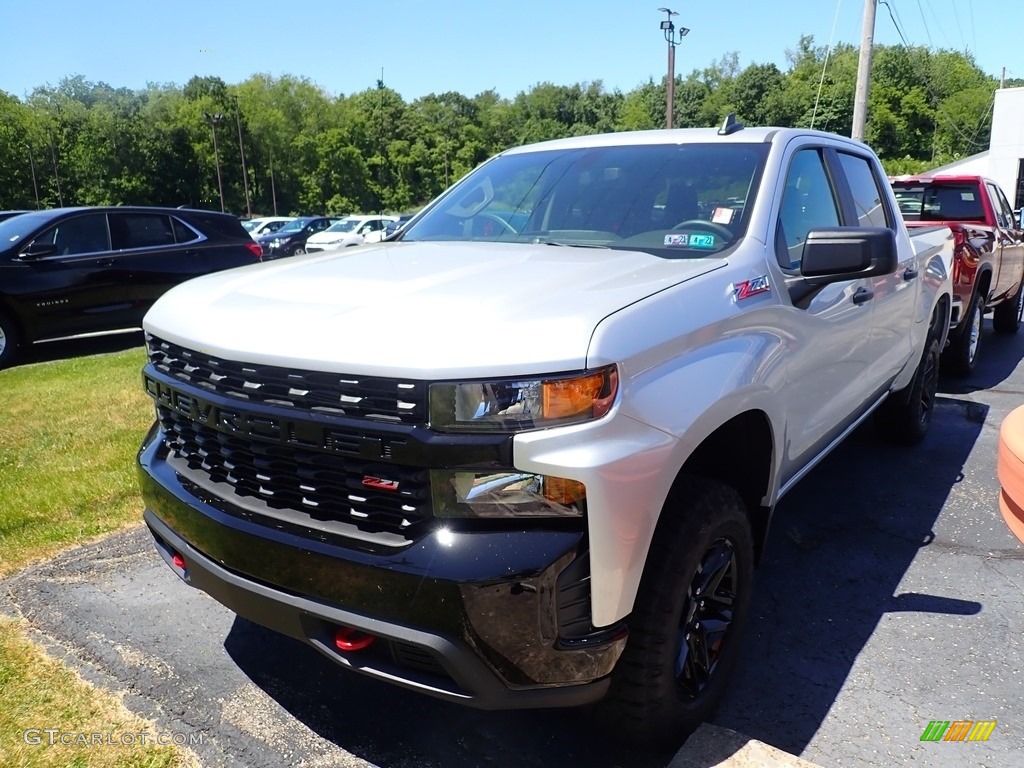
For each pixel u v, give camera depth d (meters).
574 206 3.29
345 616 2.03
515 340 1.95
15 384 7.29
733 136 3.38
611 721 2.32
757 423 2.73
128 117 84.12
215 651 3.01
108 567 3.64
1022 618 3.24
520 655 1.94
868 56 17.61
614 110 121.88
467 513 1.94
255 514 2.24
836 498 4.52
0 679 2.78
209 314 2.42
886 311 3.95
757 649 3.02
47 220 9.08
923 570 3.66
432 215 3.71
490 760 2.45
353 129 99.56
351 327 2.10
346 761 2.44
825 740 2.52
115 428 5.63
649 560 2.20
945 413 6.29
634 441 2.02
